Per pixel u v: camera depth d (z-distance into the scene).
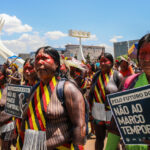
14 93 2.49
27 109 1.75
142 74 1.59
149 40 1.45
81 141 1.60
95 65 7.57
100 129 3.40
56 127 1.62
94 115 3.43
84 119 1.65
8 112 2.56
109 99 1.57
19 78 3.94
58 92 1.67
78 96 1.66
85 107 1.78
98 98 3.41
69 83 1.71
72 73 4.32
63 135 1.61
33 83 3.04
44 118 1.63
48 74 1.71
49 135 1.61
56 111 1.61
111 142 1.83
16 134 2.70
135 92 1.42
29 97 1.88
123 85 1.76
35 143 1.62
